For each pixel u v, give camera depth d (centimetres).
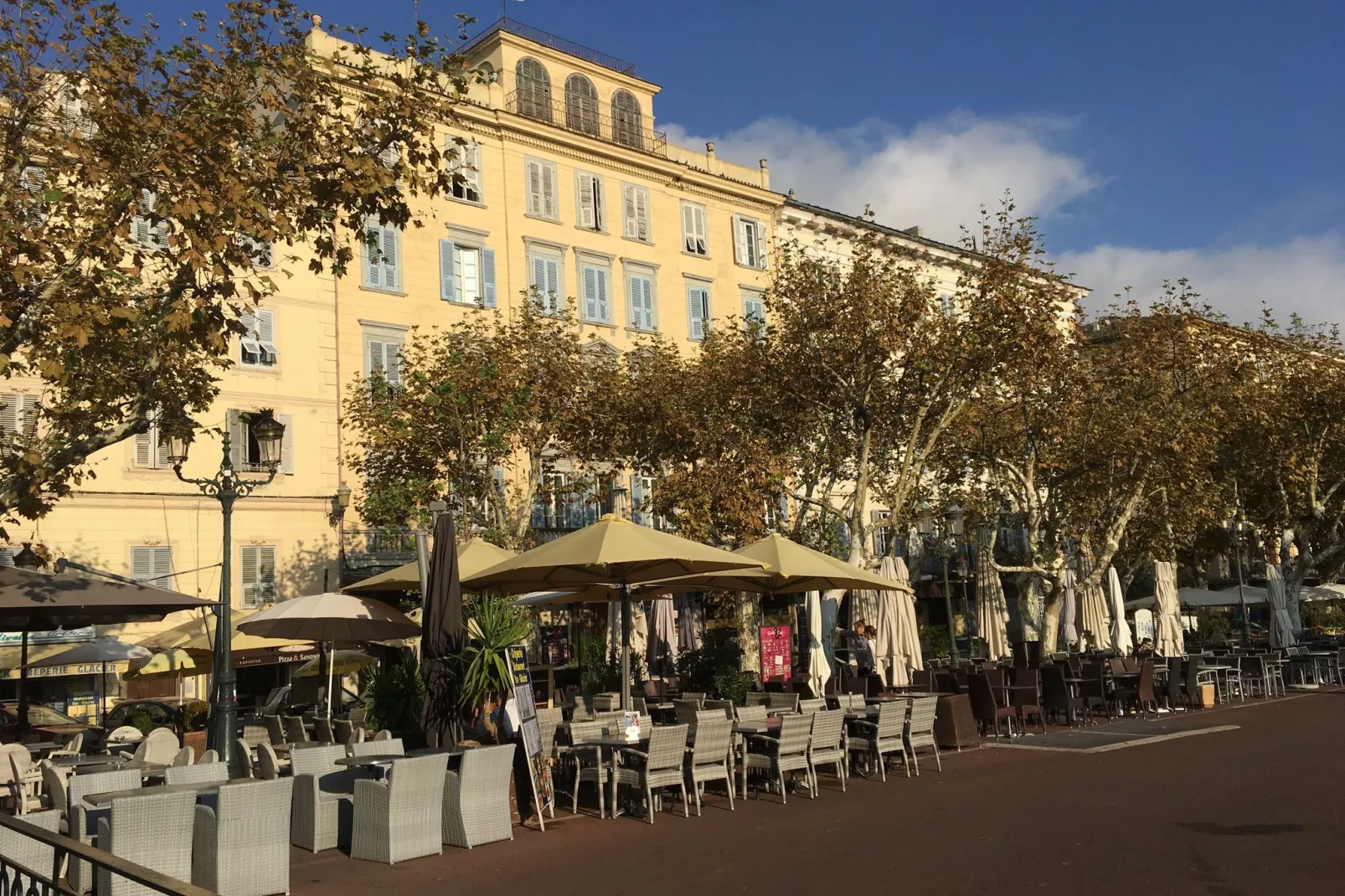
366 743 1196
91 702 2555
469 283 3378
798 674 2256
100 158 1264
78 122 1389
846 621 3819
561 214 3612
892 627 2167
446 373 2628
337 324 3081
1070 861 896
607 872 928
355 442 2878
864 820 1108
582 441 2808
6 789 1272
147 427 1341
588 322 3612
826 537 2731
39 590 1341
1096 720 2012
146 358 1391
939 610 4488
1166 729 1808
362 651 2450
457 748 1123
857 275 2470
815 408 2606
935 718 1670
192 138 1239
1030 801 1177
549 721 1361
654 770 1154
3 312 1191
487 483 2603
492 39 3675
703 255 3991
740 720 1377
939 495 3238
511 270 3459
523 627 1277
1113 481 2889
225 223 1260
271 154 1341
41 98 1298
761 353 2606
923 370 2414
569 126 3762
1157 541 3269
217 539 2798
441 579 1243
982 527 3091
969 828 1042
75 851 521
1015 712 1811
